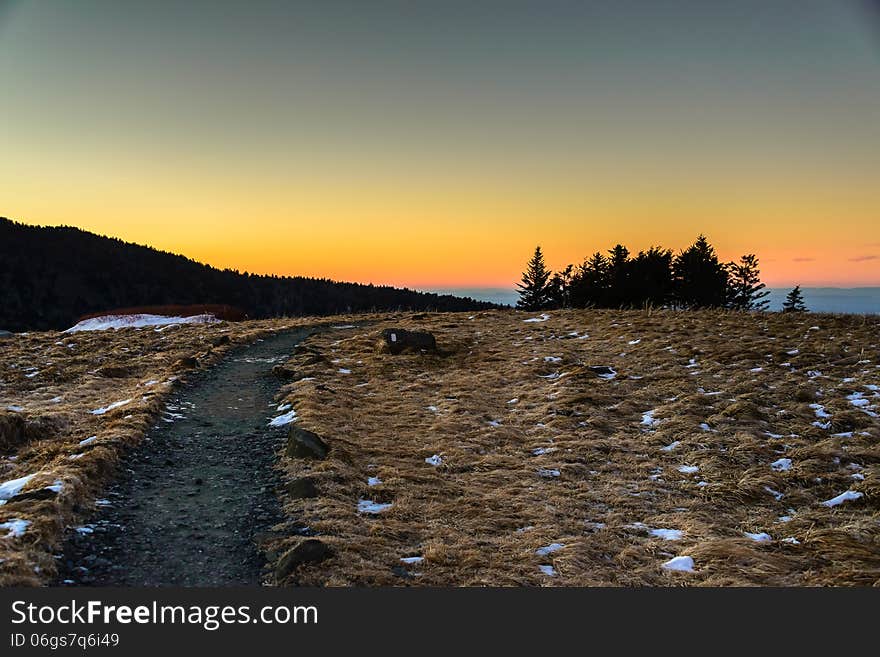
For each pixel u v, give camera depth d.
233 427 15.65
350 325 36.88
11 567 7.43
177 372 21.17
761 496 11.88
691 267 68.56
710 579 8.64
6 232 182.00
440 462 13.68
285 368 22.28
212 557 8.77
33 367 23.78
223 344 28.02
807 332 24.72
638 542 10.03
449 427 15.99
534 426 16.52
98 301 170.25
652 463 13.84
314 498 10.86
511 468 13.45
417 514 10.75
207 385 20.28
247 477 12.14
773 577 8.69
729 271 75.69
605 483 12.75
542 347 26.55
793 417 15.95
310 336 31.19
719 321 29.02
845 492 11.68
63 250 186.25
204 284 195.62
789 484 12.34
